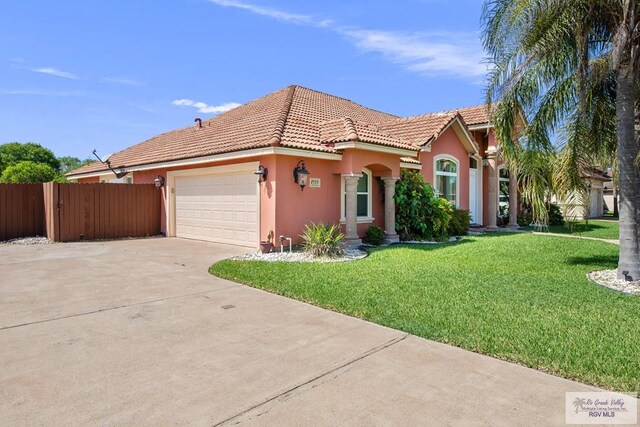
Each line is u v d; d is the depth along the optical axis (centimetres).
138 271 1017
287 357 493
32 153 5047
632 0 812
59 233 1625
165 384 423
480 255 1246
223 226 1559
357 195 1556
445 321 615
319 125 1595
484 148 2280
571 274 965
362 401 389
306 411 372
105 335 565
